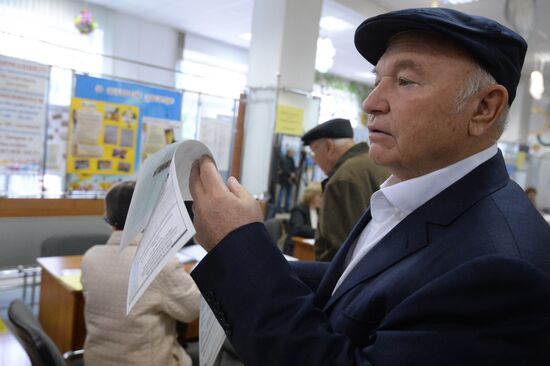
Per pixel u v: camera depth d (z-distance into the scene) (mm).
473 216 453
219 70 6703
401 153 488
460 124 470
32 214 2676
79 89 2750
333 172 1969
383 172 1793
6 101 2480
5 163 2521
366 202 1724
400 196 525
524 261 377
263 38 3553
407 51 474
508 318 366
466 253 418
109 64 5469
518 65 479
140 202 503
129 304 371
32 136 2602
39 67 2588
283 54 3434
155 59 5910
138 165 3037
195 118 3270
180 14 5453
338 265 624
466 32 437
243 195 478
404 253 478
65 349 2053
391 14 470
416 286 432
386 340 391
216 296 441
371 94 510
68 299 2041
